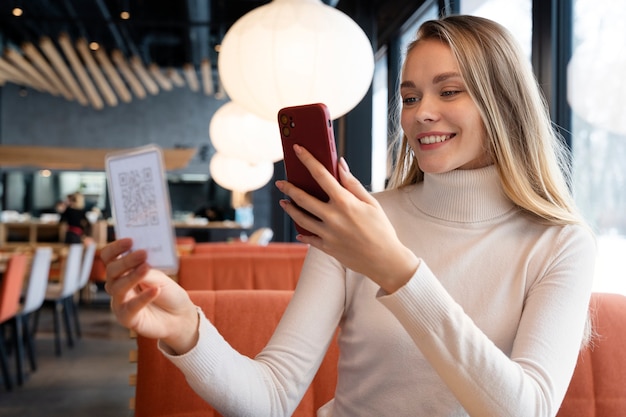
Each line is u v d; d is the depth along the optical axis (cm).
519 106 126
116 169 102
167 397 162
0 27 1015
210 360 110
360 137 614
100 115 1441
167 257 99
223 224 1288
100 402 425
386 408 122
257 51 263
